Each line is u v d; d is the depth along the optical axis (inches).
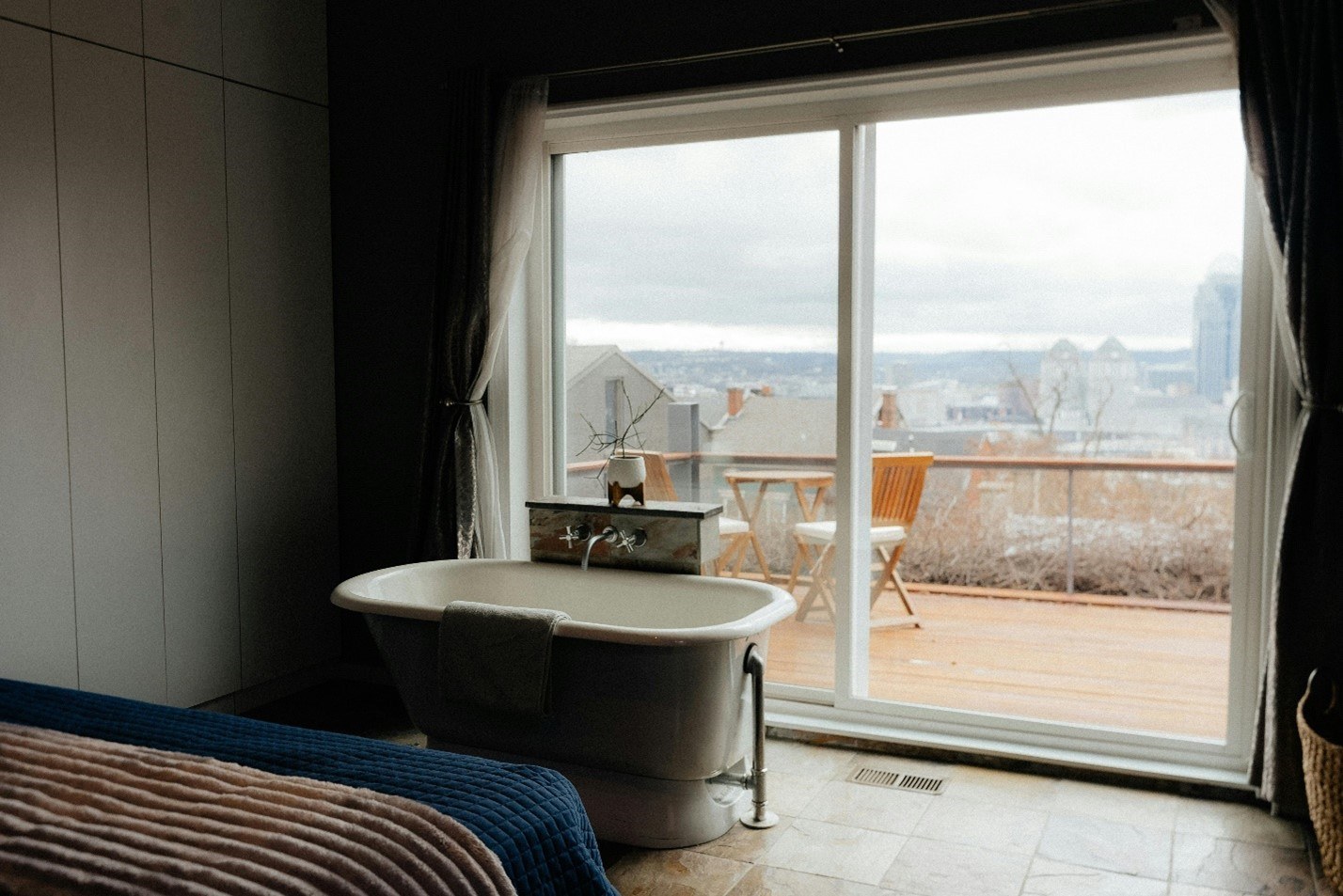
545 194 154.3
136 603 132.6
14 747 65.8
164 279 134.6
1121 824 112.1
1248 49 107.6
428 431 148.9
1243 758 121.3
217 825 55.7
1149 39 114.7
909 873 101.2
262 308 149.6
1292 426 113.1
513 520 154.2
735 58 135.2
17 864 50.8
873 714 139.0
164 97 133.8
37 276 119.3
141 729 74.4
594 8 142.3
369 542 162.2
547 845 61.9
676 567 131.2
